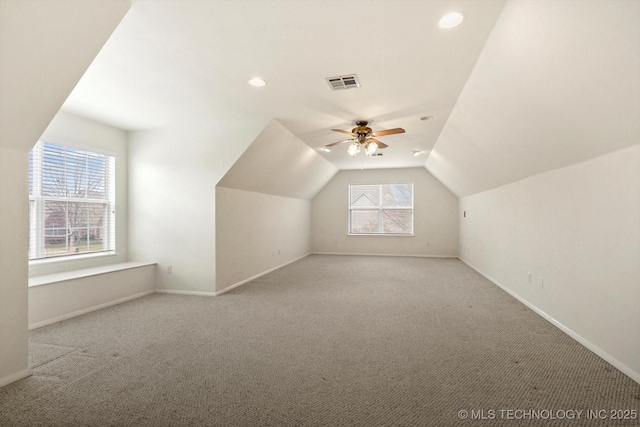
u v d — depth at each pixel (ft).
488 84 8.83
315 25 6.86
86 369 7.39
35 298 10.13
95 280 12.07
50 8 5.33
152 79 9.57
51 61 6.03
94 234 13.66
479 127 11.68
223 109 12.32
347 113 12.80
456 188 23.26
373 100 11.37
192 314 11.55
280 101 11.46
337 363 7.70
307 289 15.42
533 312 11.66
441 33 7.13
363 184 27.96
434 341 9.03
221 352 8.34
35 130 6.82
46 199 11.84
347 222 28.25
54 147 12.12
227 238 15.28
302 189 24.34
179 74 9.24
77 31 5.92
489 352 8.27
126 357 8.03
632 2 4.24
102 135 13.92
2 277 6.61
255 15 6.49
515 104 8.54
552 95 7.08
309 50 7.93
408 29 7.00
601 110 6.37
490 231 17.28
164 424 5.46
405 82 9.80
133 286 13.78
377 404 6.01
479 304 12.76
